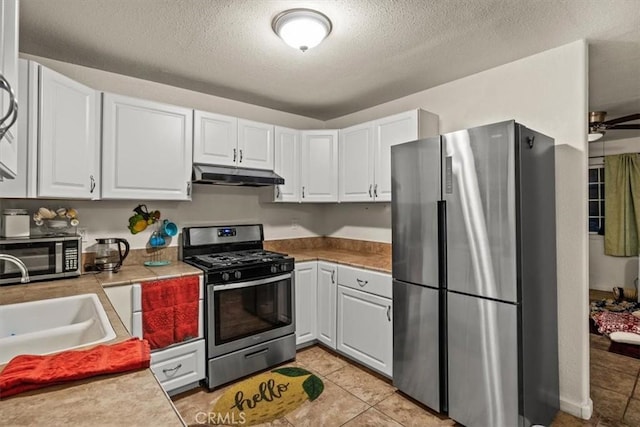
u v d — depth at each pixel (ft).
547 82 7.27
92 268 7.79
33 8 5.68
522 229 5.81
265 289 8.72
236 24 6.22
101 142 7.30
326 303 9.73
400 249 7.45
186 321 7.46
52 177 6.12
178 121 8.38
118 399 2.60
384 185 9.30
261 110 11.18
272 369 8.80
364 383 8.11
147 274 7.39
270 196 10.56
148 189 7.93
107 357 3.17
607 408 7.14
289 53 7.37
